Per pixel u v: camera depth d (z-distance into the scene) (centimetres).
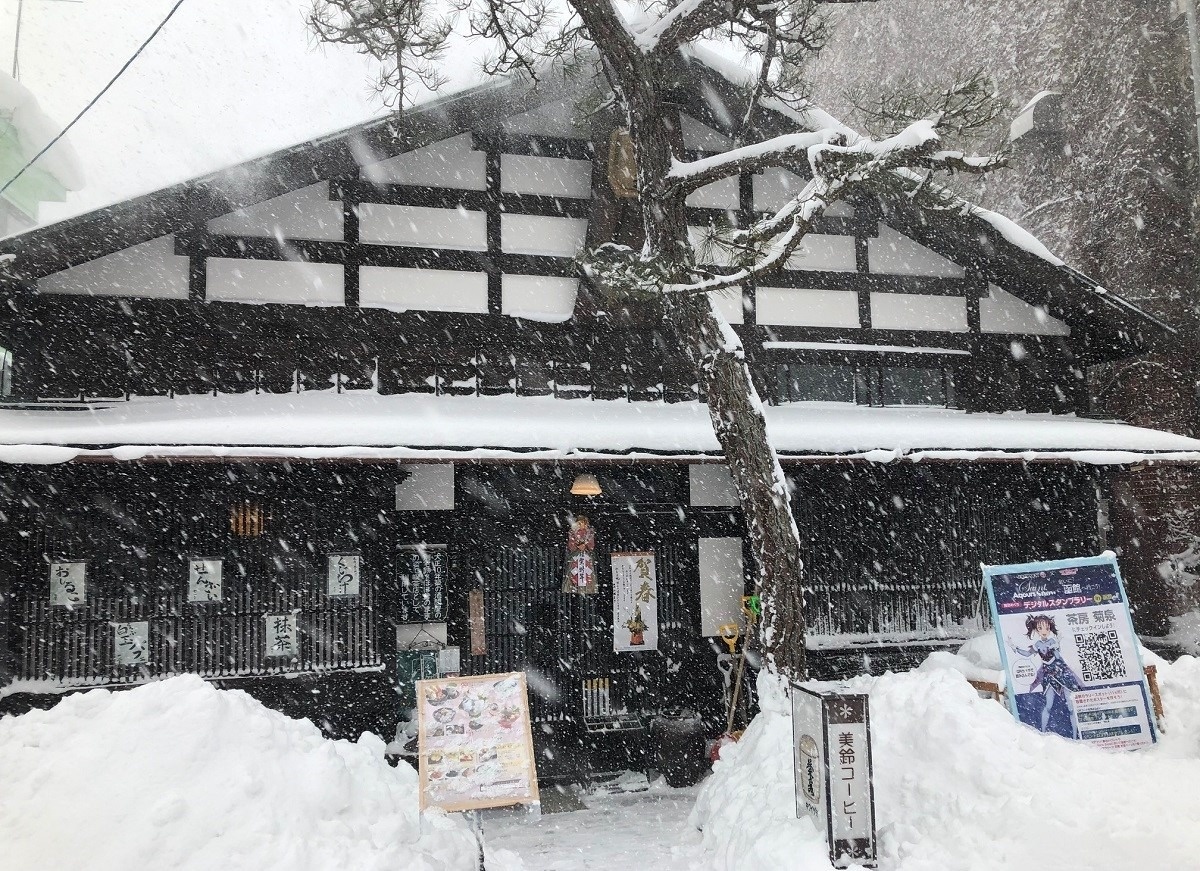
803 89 840
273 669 813
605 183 946
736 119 1020
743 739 689
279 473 835
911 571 991
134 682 780
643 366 995
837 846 478
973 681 667
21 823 420
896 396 1088
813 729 511
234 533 820
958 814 509
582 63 868
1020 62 1512
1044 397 1118
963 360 1095
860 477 998
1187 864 433
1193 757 596
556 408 941
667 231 739
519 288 964
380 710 833
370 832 473
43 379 829
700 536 980
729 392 738
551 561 952
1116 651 638
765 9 754
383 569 844
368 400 895
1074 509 1041
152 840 409
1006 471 1033
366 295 918
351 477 848
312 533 836
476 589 931
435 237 942
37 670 769
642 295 662
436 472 941
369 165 927
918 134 630
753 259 639
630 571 960
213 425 752
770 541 726
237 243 887
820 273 1062
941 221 1034
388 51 717
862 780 487
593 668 945
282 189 874
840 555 980
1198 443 996
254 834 423
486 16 736
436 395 935
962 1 1633
